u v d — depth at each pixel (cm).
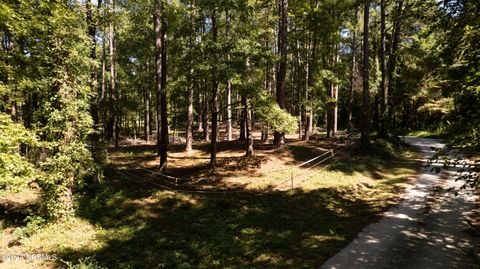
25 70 1341
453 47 830
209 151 2577
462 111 807
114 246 1143
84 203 1512
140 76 3303
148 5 2747
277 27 3438
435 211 1368
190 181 1869
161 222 1360
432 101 3897
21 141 999
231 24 2081
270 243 1133
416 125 4562
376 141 2667
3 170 911
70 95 1326
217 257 1047
